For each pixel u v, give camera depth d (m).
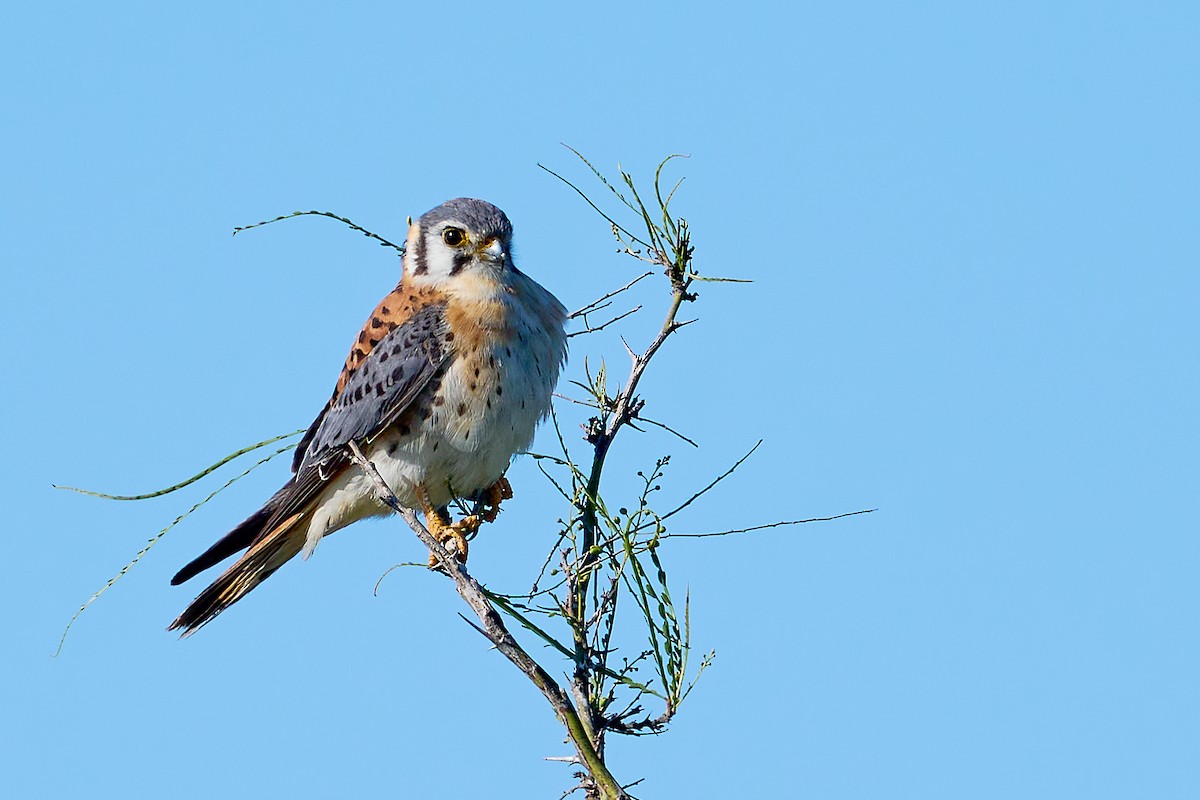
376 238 8.51
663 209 7.48
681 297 7.54
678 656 6.49
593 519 7.04
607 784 5.97
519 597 6.88
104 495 7.09
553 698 6.10
